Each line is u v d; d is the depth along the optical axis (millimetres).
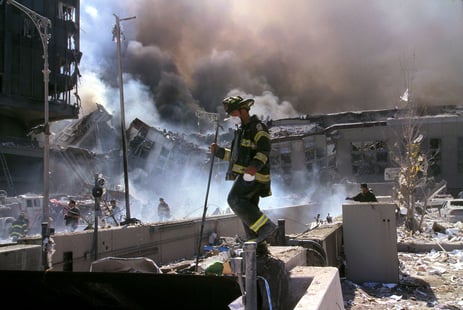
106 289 3564
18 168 42094
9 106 44594
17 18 44906
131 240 9406
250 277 2920
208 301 3430
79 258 7848
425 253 10391
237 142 3867
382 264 7441
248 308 2898
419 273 8078
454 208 16578
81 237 7949
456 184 42438
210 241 12406
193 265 5906
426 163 14547
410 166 14086
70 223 13664
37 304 3656
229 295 3393
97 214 7363
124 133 16125
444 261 9195
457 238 11367
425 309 5809
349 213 7664
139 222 11352
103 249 8477
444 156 42938
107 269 4430
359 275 7543
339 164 45938
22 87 45344
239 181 3799
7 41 44062
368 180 44844
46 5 47188
